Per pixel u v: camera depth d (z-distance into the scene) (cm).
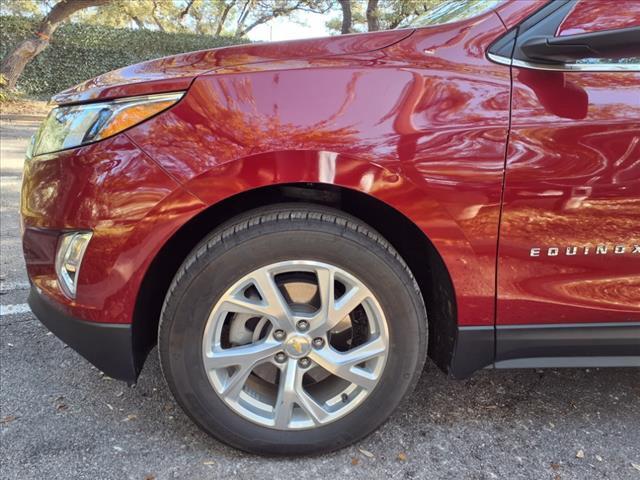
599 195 167
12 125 1023
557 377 241
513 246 170
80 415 206
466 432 202
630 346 186
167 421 204
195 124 162
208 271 166
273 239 167
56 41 1424
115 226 163
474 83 165
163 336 171
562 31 169
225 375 179
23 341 258
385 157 162
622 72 166
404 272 174
